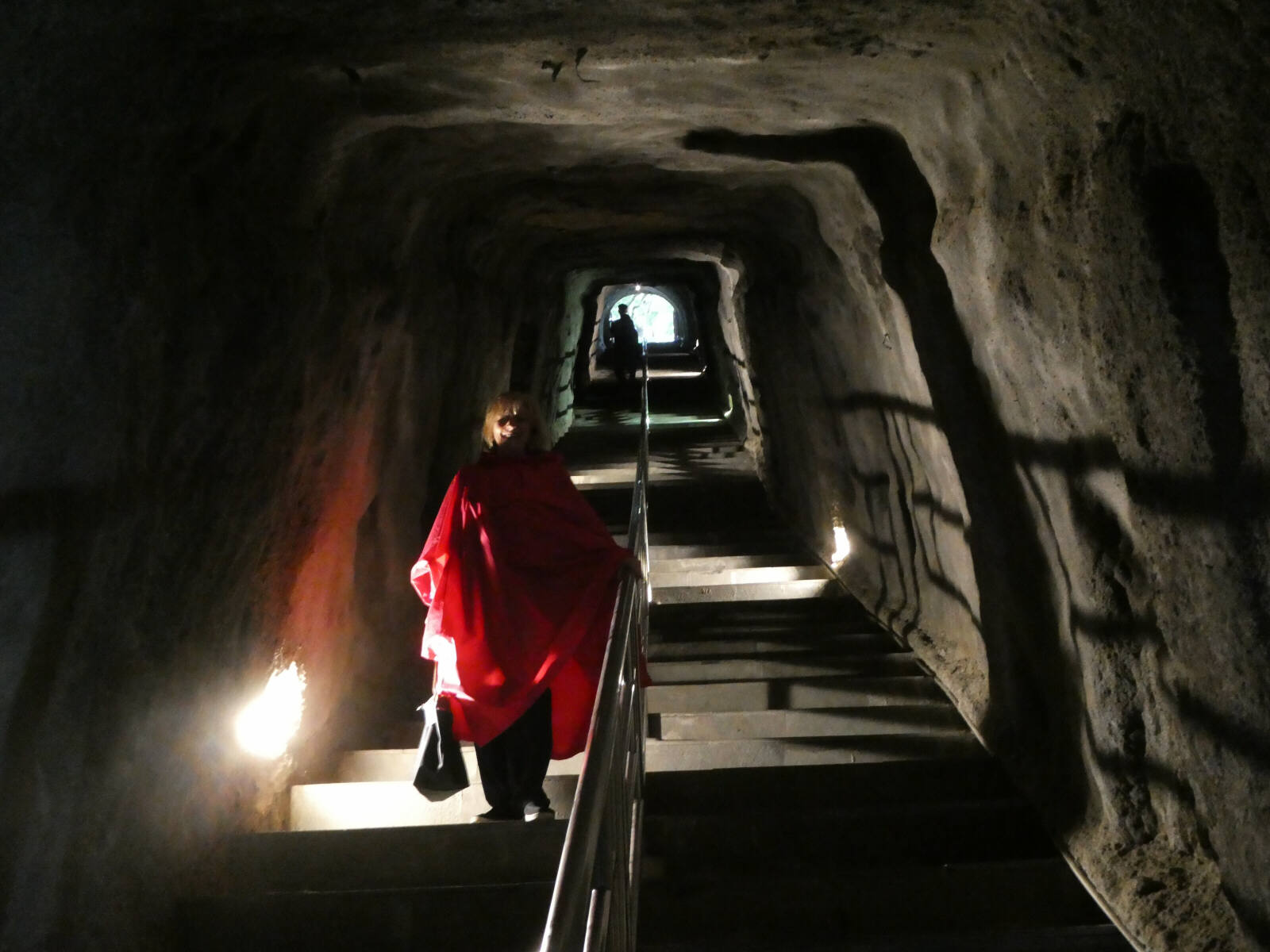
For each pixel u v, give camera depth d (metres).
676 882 3.68
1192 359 2.69
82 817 3.14
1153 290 2.78
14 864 2.86
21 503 2.73
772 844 4.07
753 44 3.69
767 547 8.94
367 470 5.35
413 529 6.29
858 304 6.25
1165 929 3.24
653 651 6.57
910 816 4.14
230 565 3.99
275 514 4.28
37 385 2.73
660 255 10.41
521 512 4.05
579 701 4.11
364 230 4.97
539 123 4.80
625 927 2.80
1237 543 2.63
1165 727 3.45
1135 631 3.56
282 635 4.55
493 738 3.89
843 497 7.98
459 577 4.00
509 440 4.15
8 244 2.61
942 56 3.64
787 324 8.45
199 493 3.64
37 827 2.94
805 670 6.04
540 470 4.12
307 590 4.79
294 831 3.99
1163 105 2.69
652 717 5.26
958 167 4.11
